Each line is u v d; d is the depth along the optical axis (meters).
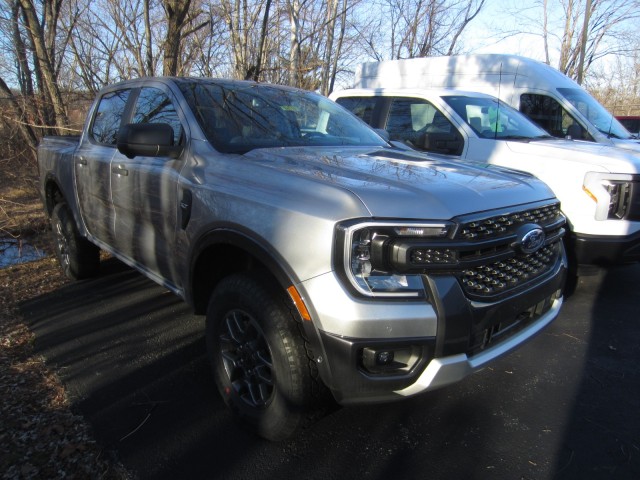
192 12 7.86
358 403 2.10
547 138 5.41
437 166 2.74
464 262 2.10
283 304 2.25
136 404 2.83
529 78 7.44
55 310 4.16
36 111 6.76
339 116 3.94
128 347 3.51
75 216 4.59
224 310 2.57
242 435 2.57
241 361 2.55
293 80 8.86
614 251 4.11
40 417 2.68
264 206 2.31
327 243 2.03
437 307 2.03
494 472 2.34
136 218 3.49
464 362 2.12
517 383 3.12
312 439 2.55
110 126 4.12
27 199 7.18
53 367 3.23
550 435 2.61
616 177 4.05
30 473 2.26
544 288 2.58
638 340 3.72
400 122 6.09
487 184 2.45
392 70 9.23
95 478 2.24
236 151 2.93
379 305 1.97
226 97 3.41
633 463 2.41
